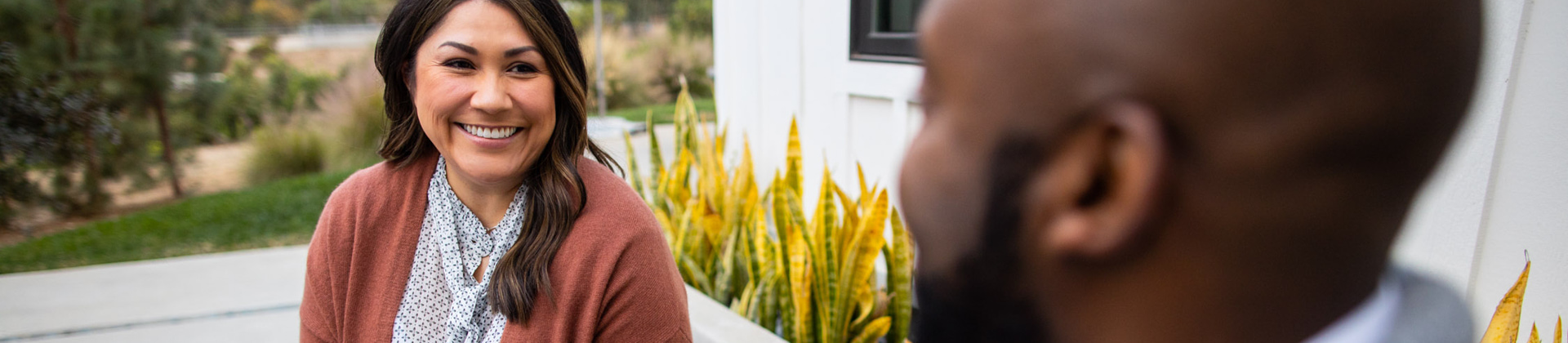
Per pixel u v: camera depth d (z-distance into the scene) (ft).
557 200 3.93
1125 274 1.34
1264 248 1.26
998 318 1.51
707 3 53.93
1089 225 1.34
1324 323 1.30
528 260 3.87
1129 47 1.25
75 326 10.10
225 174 27.68
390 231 4.21
